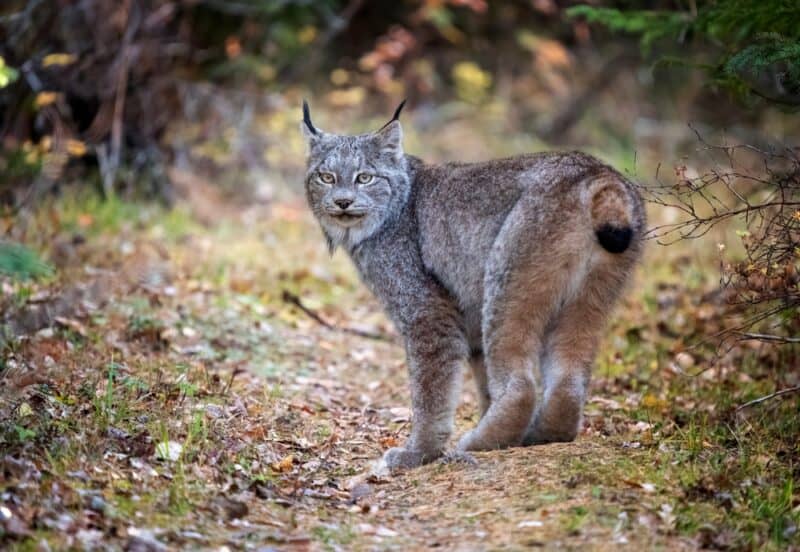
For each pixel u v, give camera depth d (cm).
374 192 1059
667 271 1617
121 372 1091
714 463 888
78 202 1775
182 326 1321
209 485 841
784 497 812
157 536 730
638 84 2662
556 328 966
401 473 942
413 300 1032
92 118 1942
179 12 2186
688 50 2497
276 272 1638
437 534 777
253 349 1320
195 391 1059
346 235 1085
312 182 1103
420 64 2548
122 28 1922
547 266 930
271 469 920
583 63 2720
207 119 2067
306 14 2417
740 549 734
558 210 928
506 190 979
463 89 2569
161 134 2016
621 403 1156
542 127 2597
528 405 947
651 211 1877
